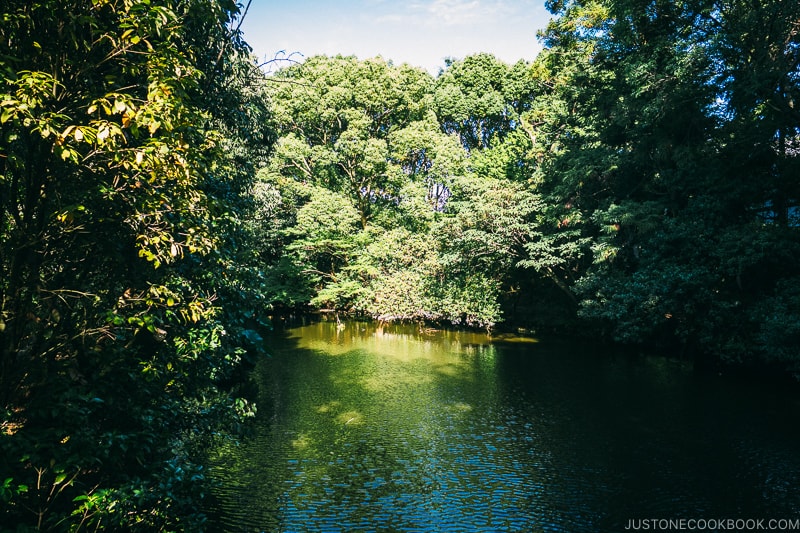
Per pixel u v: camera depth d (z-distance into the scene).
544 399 17.59
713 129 21.34
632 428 14.77
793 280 17.89
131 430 6.21
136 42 4.62
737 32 18.84
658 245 21.56
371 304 34.94
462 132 47.28
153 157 4.67
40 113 4.35
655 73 20.94
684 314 21.42
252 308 9.64
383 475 11.93
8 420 5.21
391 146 41.19
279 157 40.06
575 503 10.59
